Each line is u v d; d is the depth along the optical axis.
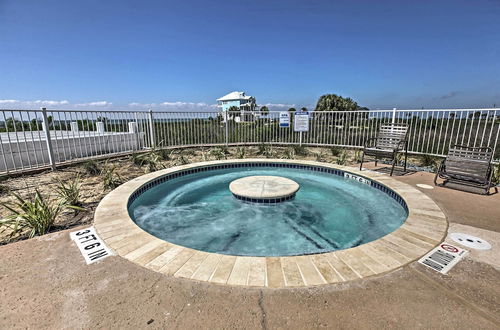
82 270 2.14
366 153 5.78
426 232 2.76
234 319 1.61
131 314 1.66
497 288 1.89
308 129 9.56
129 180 5.28
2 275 2.08
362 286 1.91
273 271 2.08
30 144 6.23
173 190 5.34
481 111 6.13
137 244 2.55
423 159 6.89
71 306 1.73
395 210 4.22
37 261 2.28
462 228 2.87
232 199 4.78
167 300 1.78
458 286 1.91
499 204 3.64
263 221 3.87
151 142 9.13
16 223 2.92
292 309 1.69
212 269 2.12
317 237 3.39
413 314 1.65
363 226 3.69
